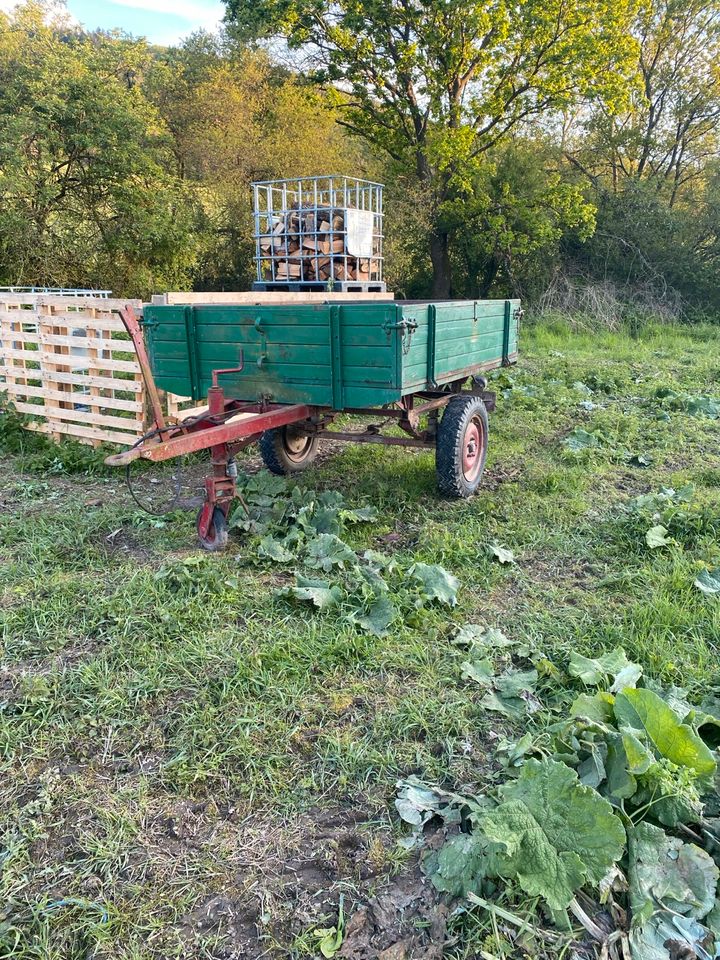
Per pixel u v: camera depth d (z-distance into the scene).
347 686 3.39
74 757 2.98
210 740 3.03
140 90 19.83
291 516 5.30
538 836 2.29
